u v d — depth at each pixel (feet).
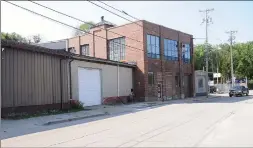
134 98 121.90
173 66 144.05
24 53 73.10
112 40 133.08
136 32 124.67
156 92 129.18
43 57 78.69
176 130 42.70
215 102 107.65
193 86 161.79
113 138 37.86
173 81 143.74
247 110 72.18
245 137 36.32
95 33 138.72
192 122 51.52
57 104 82.48
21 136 44.88
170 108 86.28
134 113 75.61
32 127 55.21
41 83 77.46
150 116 65.16
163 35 137.18
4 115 67.31
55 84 82.28
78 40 146.51
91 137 39.83
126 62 124.88
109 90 107.96
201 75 174.40
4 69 67.97
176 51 148.15
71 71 89.97
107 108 90.89
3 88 67.56
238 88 161.38
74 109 86.02
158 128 45.42
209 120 53.78
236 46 291.17
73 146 33.88
